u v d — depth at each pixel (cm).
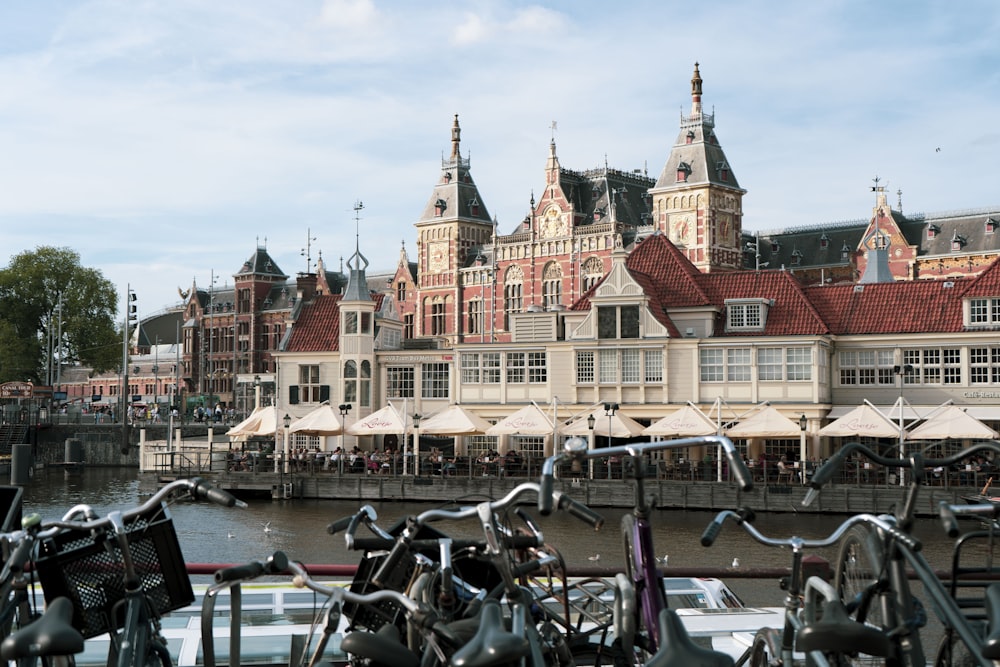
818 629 548
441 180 11481
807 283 10950
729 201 10119
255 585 1112
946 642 621
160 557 666
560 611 1005
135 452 8875
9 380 10512
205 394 13638
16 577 608
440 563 660
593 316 5716
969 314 5244
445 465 5397
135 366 15900
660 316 5672
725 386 5456
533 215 10506
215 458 6762
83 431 8931
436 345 6900
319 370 6438
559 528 3909
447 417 5403
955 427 4528
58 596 640
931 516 4234
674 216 10025
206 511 4797
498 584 712
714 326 5650
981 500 688
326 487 5356
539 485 629
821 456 5256
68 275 11244
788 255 11150
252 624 988
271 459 5747
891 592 610
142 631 617
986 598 556
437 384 6262
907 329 5381
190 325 14112
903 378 5331
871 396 5397
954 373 5247
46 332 11219
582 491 4859
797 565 671
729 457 642
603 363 5697
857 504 4509
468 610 655
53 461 8962
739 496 4666
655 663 550
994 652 516
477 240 11419
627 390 5641
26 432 8706
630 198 10631
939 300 5438
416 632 650
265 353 13125
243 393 12419
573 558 3172
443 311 11288
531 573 690
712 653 557
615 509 4791
